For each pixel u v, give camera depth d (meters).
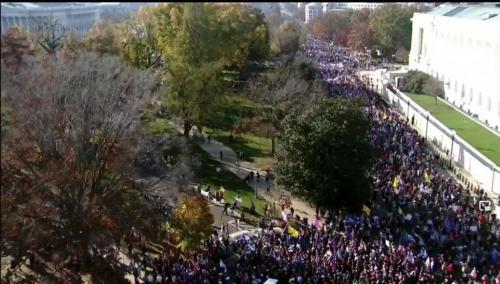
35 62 61.12
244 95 108.62
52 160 43.78
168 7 96.50
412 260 45.25
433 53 135.62
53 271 44.34
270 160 78.75
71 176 43.03
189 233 47.94
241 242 48.91
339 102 59.81
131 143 50.62
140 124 56.59
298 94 89.31
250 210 60.41
